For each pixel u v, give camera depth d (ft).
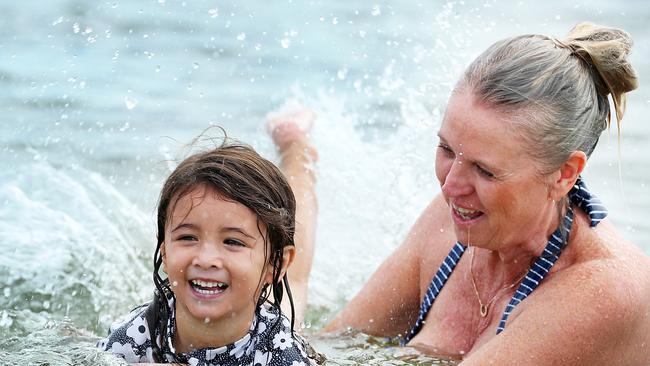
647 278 15.34
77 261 21.16
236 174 14.64
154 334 15.19
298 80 34.32
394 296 18.42
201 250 14.43
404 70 34.76
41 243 21.66
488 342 15.19
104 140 28.30
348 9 43.42
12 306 19.17
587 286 14.94
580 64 15.03
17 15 39.32
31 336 16.83
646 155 29.09
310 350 16.46
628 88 15.30
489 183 14.62
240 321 14.92
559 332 14.74
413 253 18.44
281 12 42.70
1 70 33.58
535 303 15.23
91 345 15.70
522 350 14.76
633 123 31.48
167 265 14.80
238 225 14.49
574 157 14.78
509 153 14.42
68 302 19.66
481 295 16.65
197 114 30.83
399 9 43.09
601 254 15.34
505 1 41.11
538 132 14.39
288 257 15.71
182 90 32.94
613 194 26.30
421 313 17.72
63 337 16.67
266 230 14.92
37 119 29.60
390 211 23.35
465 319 16.83
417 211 23.09
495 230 15.10
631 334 15.08
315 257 22.44
